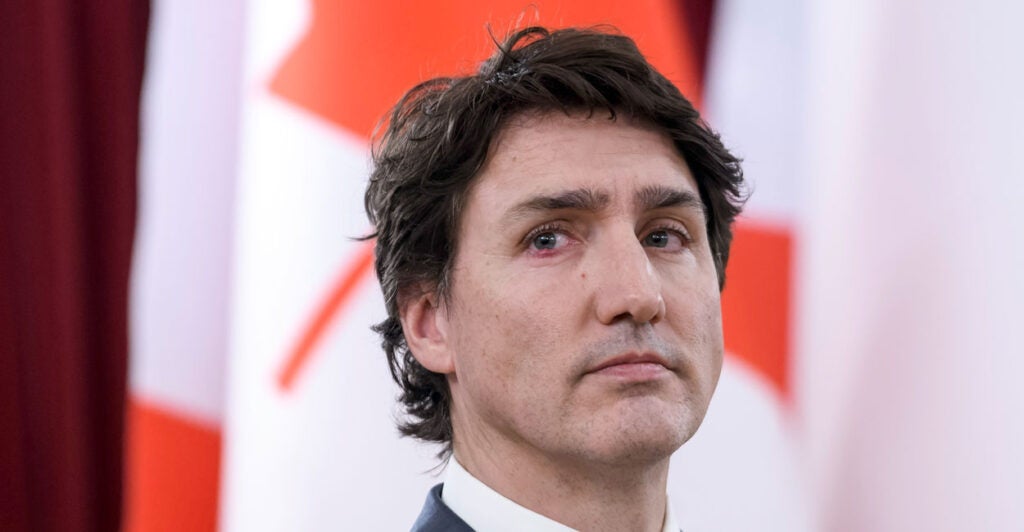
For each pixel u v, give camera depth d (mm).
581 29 3785
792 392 5914
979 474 5734
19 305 5488
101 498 5668
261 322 5676
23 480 5500
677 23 5922
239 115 5785
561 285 3244
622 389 3176
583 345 3193
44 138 5492
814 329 5926
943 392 5777
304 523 5625
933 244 5812
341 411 5656
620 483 3334
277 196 5707
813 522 5859
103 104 5621
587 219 3307
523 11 5203
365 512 5641
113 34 5625
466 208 3439
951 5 5867
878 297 5859
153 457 5688
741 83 5969
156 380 5727
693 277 3383
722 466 5906
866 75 5941
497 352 3289
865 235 5895
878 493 5840
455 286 3449
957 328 5781
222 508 5672
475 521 3451
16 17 5488
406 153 3688
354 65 5723
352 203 5695
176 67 5773
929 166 5844
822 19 6012
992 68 5809
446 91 3619
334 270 5676
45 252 5496
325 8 5754
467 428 3553
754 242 5945
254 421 5660
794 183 5938
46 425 5523
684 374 3273
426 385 3934
